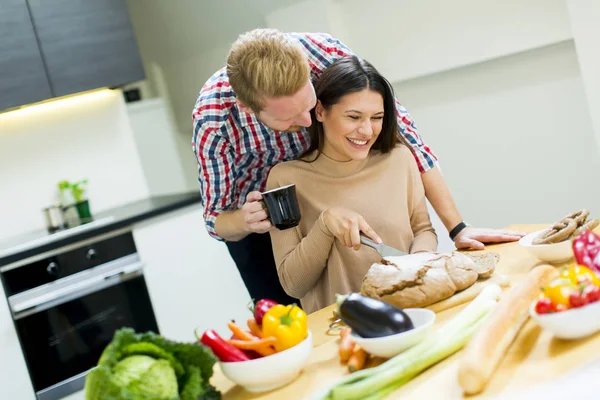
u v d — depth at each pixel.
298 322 1.57
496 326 1.39
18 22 3.81
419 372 1.45
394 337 1.48
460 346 1.47
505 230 2.22
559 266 1.80
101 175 4.39
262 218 2.10
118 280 3.71
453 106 3.97
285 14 4.30
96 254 3.68
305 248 2.10
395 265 1.78
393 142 2.22
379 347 1.50
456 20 3.76
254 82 1.97
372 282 1.77
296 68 1.95
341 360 1.59
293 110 1.99
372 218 2.18
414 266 1.76
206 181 2.44
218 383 1.67
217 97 2.33
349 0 4.09
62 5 3.95
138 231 3.81
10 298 3.43
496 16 3.62
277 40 1.99
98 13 4.07
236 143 2.40
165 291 3.87
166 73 5.11
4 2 3.77
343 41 4.17
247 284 2.78
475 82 3.86
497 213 3.99
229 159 2.42
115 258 3.73
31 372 3.46
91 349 3.63
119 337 1.42
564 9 3.41
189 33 4.86
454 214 2.35
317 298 2.23
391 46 4.02
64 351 3.55
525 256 1.95
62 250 3.58
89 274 3.65
